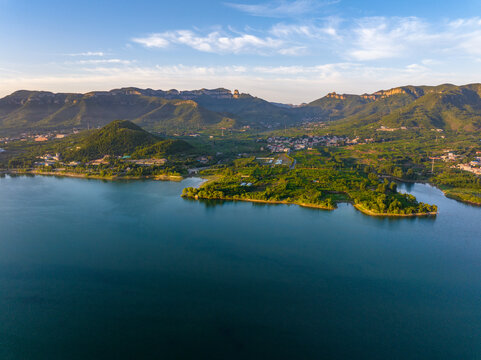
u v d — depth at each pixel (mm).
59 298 143375
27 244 196000
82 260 176500
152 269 168125
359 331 125812
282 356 112562
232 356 112188
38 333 122812
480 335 124312
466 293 151000
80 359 110750
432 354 114750
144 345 117062
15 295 145375
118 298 143750
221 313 134750
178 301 142250
